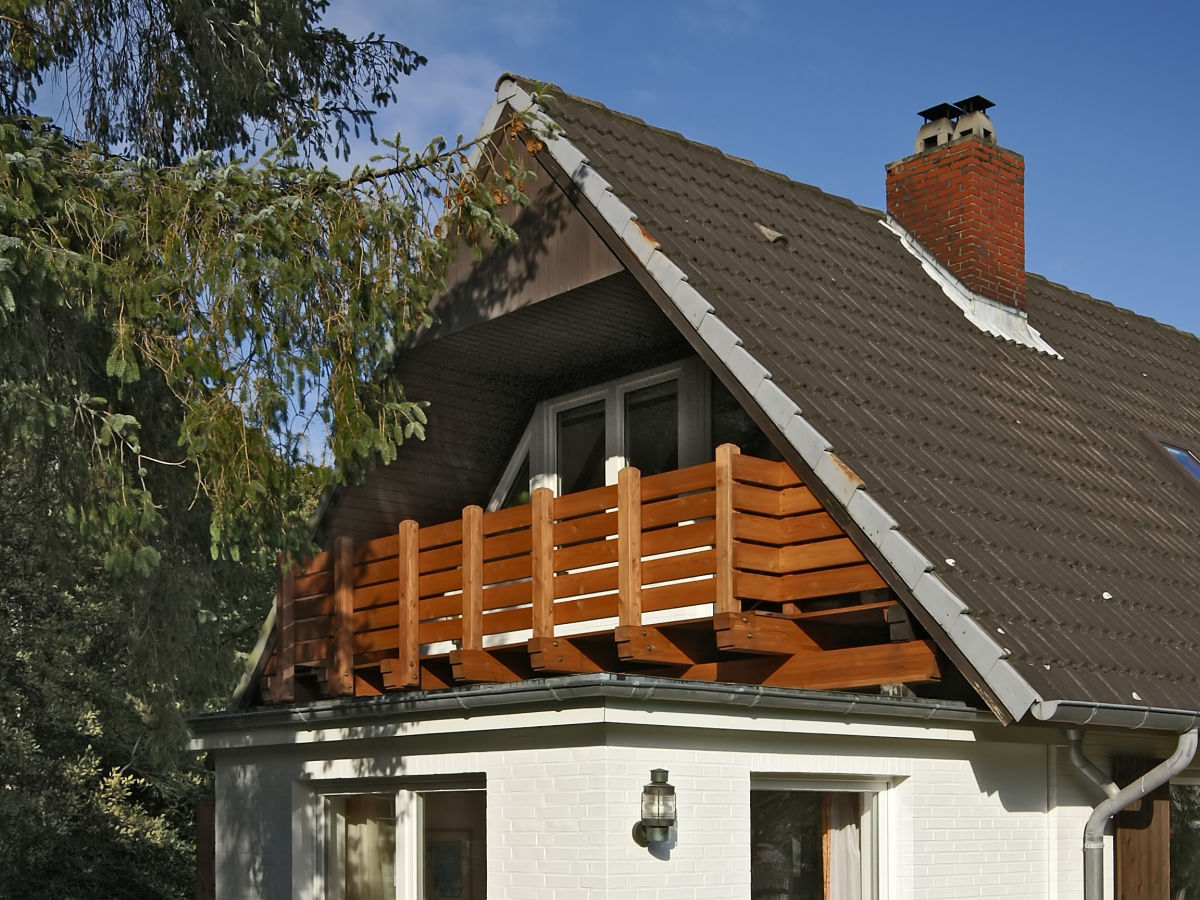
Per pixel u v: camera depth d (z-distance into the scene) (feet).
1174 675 29.84
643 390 41.75
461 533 35.53
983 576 28.99
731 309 33.12
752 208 40.60
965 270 45.50
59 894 59.77
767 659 31.50
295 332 29.55
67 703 51.78
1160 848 32.48
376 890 33.91
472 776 30.78
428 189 31.58
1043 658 27.43
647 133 40.75
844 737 28.86
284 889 35.86
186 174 28.86
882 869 29.63
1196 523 38.24
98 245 27.73
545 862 27.50
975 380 38.73
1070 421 39.99
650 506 31.89
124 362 27.22
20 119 29.19
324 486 29.84
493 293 38.45
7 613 48.39
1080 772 32.17
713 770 27.43
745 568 30.32
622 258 34.50
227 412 27.91
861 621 30.76
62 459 30.76
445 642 40.88
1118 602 31.45
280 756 36.60
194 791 65.87
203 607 37.78
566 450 43.86
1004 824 31.14
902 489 30.14
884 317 38.91
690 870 26.84
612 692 25.39
